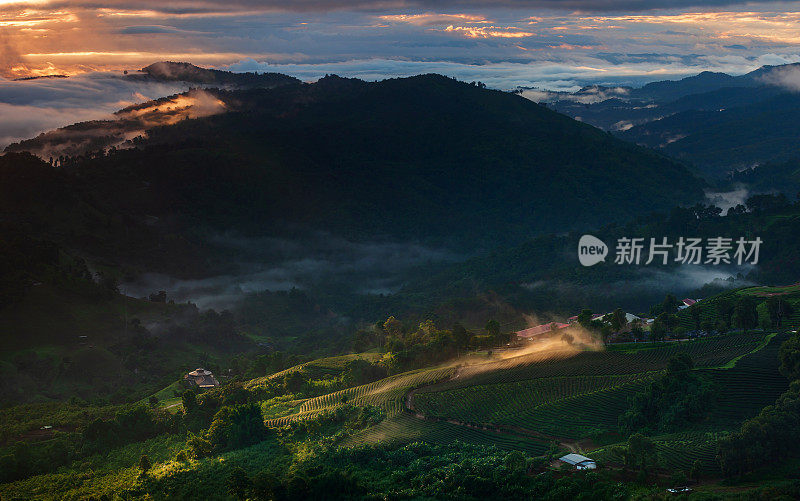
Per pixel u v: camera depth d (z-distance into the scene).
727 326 162.38
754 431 94.62
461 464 103.19
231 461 123.69
